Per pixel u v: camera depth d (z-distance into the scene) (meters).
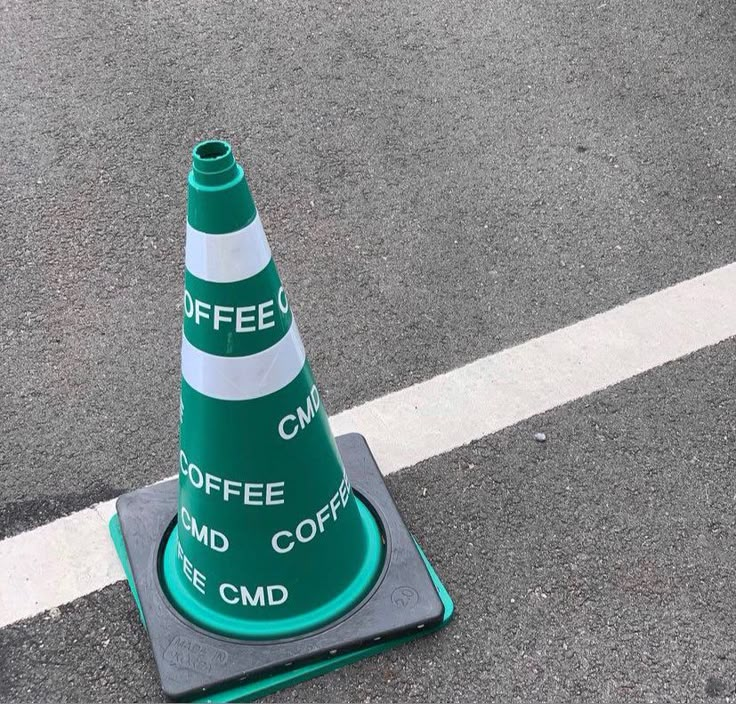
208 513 2.33
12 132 4.42
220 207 1.93
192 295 2.06
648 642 2.55
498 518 2.86
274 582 2.41
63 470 3.02
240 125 4.44
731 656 2.51
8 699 2.47
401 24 5.03
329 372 3.33
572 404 3.18
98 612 2.64
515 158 4.20
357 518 2.57
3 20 5.10
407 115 4.46
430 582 2.56
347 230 3.89
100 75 4.74
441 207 3.98
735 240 3.78
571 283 3.63
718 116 4.38
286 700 2.43
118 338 3.46
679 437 3.07
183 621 2.50
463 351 3.38
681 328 3.43
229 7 5.17
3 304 3.61
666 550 2.76
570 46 4.83
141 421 3.17
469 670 2.50
